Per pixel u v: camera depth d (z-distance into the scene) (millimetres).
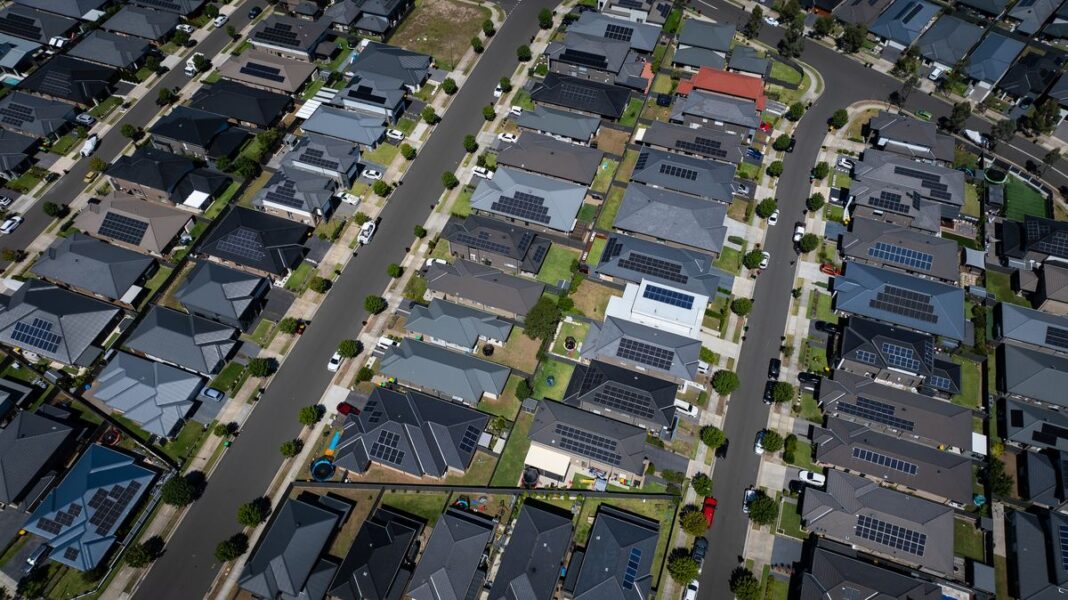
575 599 97438
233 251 133875
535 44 188250
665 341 123438
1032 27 190750
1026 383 120500
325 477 111250
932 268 136500
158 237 135750
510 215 143250
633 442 111938
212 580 100750
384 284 136000
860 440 113625
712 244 138750
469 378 119000
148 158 145875
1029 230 141375
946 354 127375
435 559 100062
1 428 113812
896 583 98938
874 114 172250
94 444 109250
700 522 103938
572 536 106500
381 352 125938
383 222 145750
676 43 187500
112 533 101312
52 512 101500
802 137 166250
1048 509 109000
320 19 188625
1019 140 167750
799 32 183750
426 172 155625
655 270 134375
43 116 156000
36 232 140625
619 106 165875
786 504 110625
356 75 168875
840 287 133875
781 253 142875
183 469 110812
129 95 169125
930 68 183000
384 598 96875
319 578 98750
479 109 170375
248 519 102500
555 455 113688
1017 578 102500
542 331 123250
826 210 150750
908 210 144750
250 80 169500
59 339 120000
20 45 174125
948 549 102812
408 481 111812
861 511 105750
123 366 117688
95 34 175875
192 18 189750
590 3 198875
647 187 148625
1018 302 136875
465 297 130125
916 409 116312
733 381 118938
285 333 127625
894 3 195375
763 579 103500
